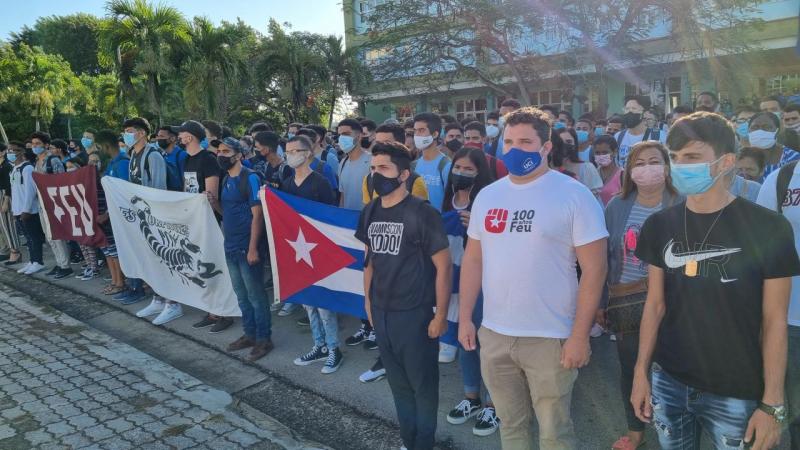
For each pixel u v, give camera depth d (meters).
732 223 1.92
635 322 2.85
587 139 6.68
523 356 2.36
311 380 4.30
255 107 25.41
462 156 3.61
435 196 4.26
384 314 2.98
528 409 2.56
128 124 5.78
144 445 3.41
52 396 4.11
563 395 2.35
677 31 12.73
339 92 23.05
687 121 1.94
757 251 1.86
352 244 4.27
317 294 4.43
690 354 2.01
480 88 22.34
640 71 15.32
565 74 14.52
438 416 3.66
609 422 3.46
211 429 3.60
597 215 2.27
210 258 5.34
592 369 4.21
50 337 5.41
